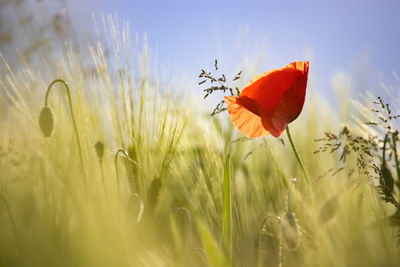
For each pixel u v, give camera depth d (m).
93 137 0.59
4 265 0.47
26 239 0.49
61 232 0.50
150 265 0.49
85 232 0.50
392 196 0.49
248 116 0.49
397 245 0.52
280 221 0.45
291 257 0.52
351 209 0.55
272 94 0.45
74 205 0.51
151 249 0.52
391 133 0.51
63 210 0.52
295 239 0.44
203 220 0.57
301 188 0.56
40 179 0.53
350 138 0.51
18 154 0.54
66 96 0.58
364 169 0.50
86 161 0.56
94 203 0.51
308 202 0.53
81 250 0.49
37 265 0.47
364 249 0.53
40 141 0.56
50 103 0.57
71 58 0.59
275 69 0.46
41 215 0.51
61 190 0.53
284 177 0.58
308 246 0.51
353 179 0.52
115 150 0.57
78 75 0.59
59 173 0.53
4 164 0.53
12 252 0.48
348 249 0.53
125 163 0.57
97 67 0.59
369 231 0.55
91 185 0.53
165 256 0.51
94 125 0.59
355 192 0.56
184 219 0.48
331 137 0.50
